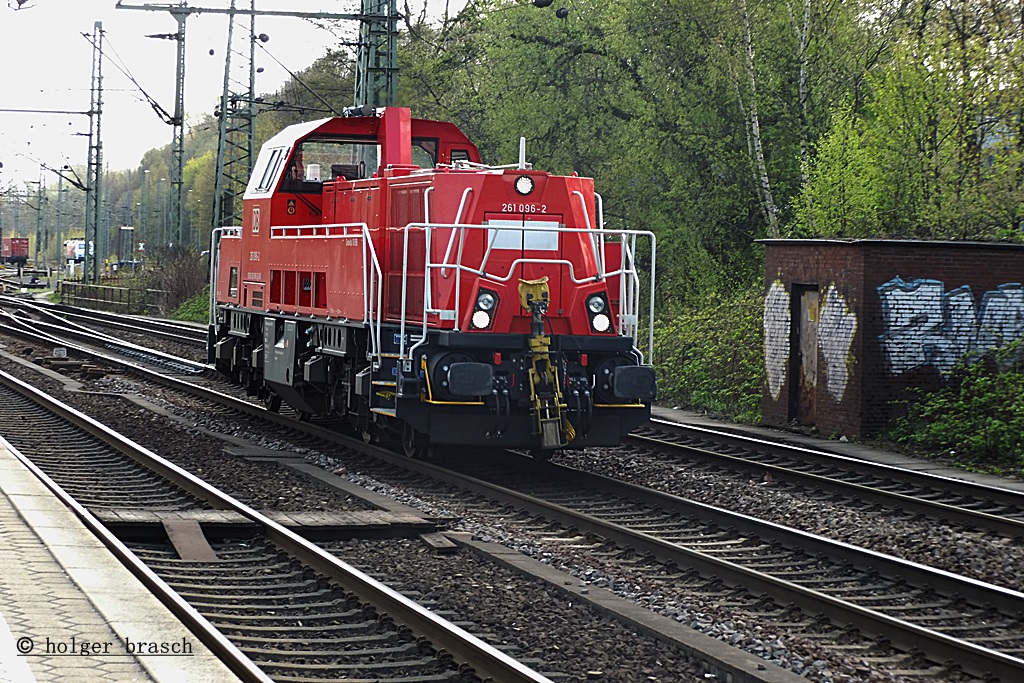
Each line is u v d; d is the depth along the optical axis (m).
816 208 24.89
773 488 13.47
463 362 13.12
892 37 27.33
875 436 17.73
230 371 21.22
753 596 8.85
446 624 7.25
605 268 14.28
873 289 17.69
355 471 14.06
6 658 5.86
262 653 7.09
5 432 16.30
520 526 11.27
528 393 13.45
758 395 20.88
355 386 14.64
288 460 14.77
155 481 13.18
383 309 14.73
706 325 24.19
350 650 7.32
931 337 17.91
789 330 19.45
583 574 9.30
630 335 14.16
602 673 7.02
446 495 12.69
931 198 22.78
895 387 17.80
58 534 8.80
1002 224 20.48
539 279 13.65
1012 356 17.66
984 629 8.22
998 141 22.61
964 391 17.20
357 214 15.81
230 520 10.51
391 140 16.33
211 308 21.83
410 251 14.35
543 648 7.45
